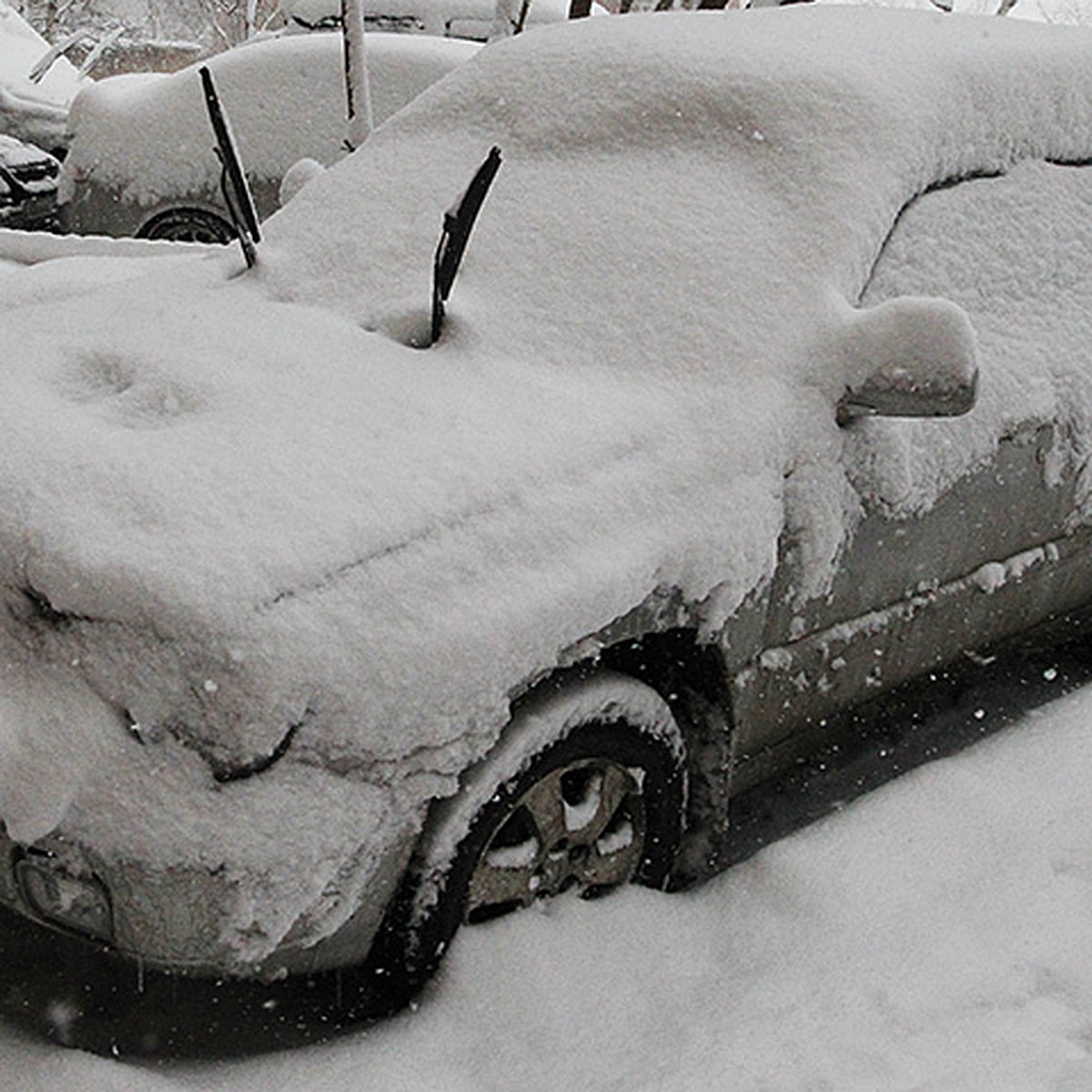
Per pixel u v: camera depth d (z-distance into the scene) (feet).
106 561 7.40
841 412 9.91
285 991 8.88
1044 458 11.66
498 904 9.03
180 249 17.88
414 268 11.28
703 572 9.04
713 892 10.07
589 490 8.72
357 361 9.82
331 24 34.40
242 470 8.14
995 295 11.55
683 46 12.00
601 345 10.12
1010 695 13.19
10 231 18.54
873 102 11.10
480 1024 8.54
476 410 9.23
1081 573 12.81
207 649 7.18
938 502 10.75
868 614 10.71
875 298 10.60
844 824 10.80
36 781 7.23
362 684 7.43
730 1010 8.84
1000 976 9.35
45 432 8.43
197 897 7.23
